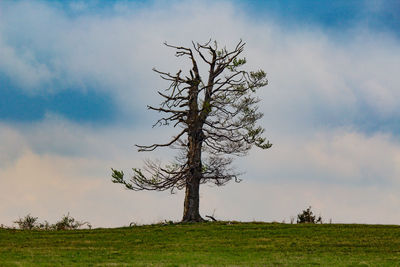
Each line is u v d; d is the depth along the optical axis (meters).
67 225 54.75
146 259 35.59
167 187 55.16
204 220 56.16
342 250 39.88
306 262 34.75
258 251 39.31
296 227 49.91
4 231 49.41
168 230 49.22
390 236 45.22
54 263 33.38
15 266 31.92
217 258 36.12
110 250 39.53
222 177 56.53
